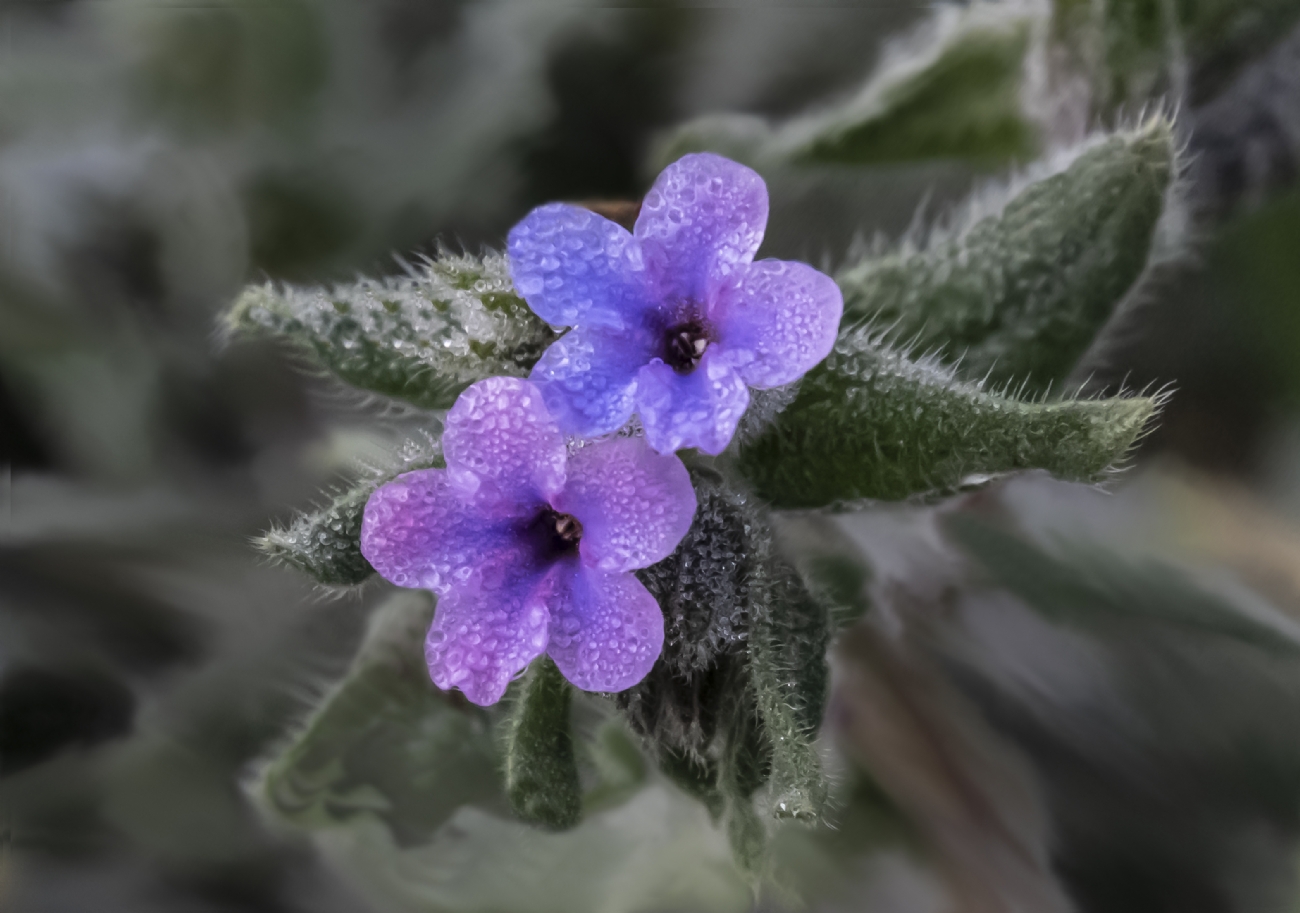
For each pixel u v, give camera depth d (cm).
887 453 13
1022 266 14
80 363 19
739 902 15
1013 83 16
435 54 20
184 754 18
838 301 12
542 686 13
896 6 18
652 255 13
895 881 16
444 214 19
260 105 20
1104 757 16
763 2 19
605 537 12
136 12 19
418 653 15
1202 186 16
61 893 18
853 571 15
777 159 17
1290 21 15
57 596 19
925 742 16
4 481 19
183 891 18
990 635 16
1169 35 15
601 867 16
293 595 18
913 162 16
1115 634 16
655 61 19
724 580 13
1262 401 16
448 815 15
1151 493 16
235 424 19
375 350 13
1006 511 16
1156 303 16
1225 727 16
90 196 19
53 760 18
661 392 12
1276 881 16
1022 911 16
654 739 13
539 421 12
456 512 13
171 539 19
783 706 13
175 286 19
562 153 19
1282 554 16
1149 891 16
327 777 15
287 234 19
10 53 19
